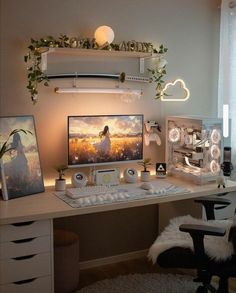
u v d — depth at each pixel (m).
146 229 3.37
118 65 3.08
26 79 2.75
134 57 3.12
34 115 2.81
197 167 2.99
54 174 2.92
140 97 3.19
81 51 2.77
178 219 2.57
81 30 2.90
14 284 2.19
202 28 3.42
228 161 3.16
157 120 3.29
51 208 2.28
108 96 3.06
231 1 3.33
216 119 2.98
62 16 2.82
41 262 2.25
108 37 2.80
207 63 3.48
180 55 3.34
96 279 2.92
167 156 3.25
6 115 2.72
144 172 3.04
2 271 2.15
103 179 2.88
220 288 2.36
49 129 2.88
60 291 2.65
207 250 2.05
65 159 2.95
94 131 2.94
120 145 3.06
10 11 2.67
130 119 3.08
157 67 3.16
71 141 2.86
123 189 2.74
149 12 3.16
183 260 2.09
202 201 2.57
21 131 2.58
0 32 2.65
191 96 3.44
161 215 3.34
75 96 2.93
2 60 2.68
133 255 3.32
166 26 3.25
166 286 2.78
